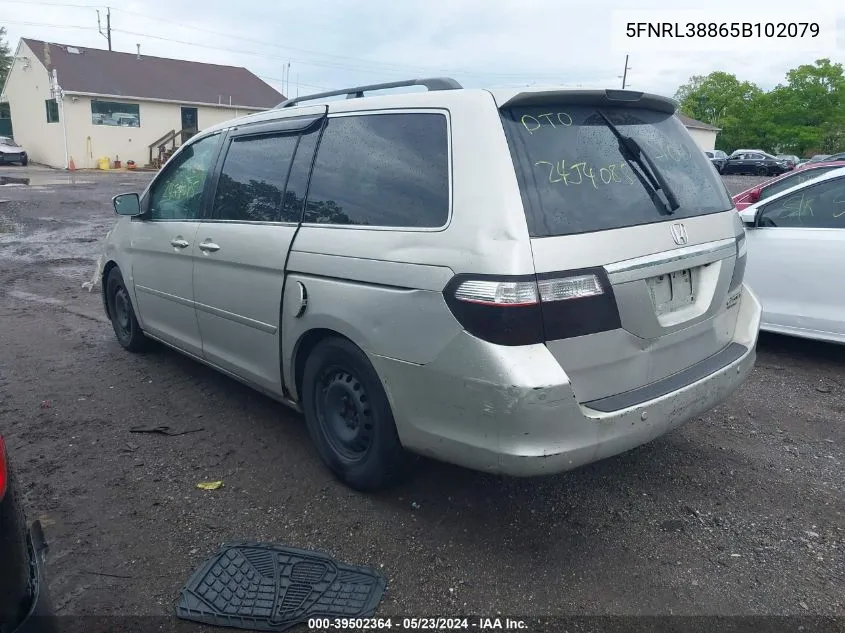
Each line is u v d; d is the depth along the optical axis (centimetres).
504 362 267
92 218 1544
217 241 418
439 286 285
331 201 350
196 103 3600
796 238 561
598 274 283
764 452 413
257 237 385
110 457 403
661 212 320
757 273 585
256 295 388
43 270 975
